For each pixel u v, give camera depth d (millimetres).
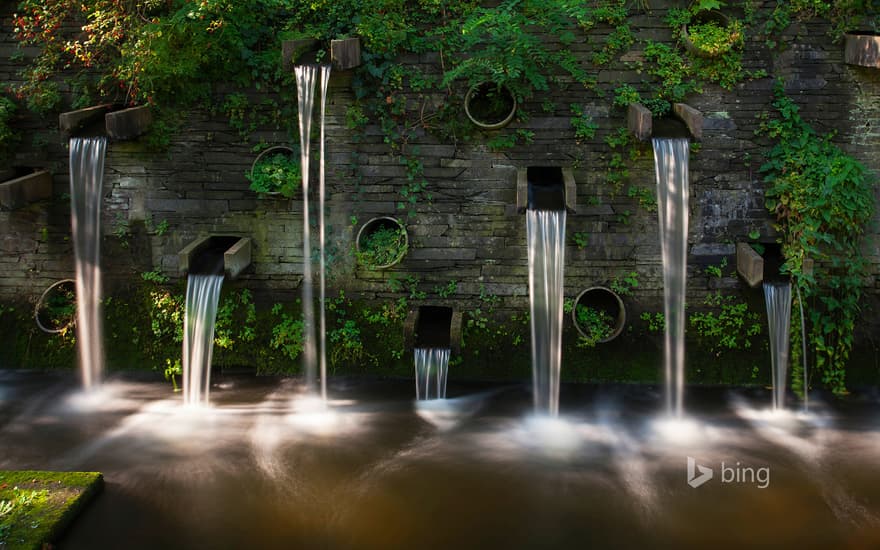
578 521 5730
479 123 8023
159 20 7965
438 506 5918
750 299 8047
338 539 5469
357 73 8117
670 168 7625
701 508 5906
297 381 8367
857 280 7789
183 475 6371
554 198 8008
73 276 8656
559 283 7645
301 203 8352
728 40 7727
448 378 8312
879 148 7891
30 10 8430
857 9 7750
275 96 8273
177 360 8430
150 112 8188
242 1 8016
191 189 8430
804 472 6434
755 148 7988
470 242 8297
